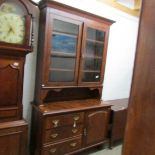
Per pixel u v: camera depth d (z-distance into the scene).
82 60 2.48
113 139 2.88
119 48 3.36
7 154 1.92
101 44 2.71
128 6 3.32
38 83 2.28
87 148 2.55
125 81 3.62
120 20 3.27
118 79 3.48
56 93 2.54
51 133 2.16
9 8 1.85
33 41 2.17
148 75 0.58
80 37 2.41
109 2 3.04
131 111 0.62
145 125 0.59
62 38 2.28
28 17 1.91
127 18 3.37
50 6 2.08
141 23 0.59
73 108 2.31
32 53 2.34
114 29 3.21
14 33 1.89
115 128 2.87
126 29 3.40
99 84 2.77
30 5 1.92
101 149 2.85
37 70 2.32
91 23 2.48
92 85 2.67
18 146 1.98
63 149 2.29
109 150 2.84
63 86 2.35
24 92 2.37
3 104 1.92
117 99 3.48
